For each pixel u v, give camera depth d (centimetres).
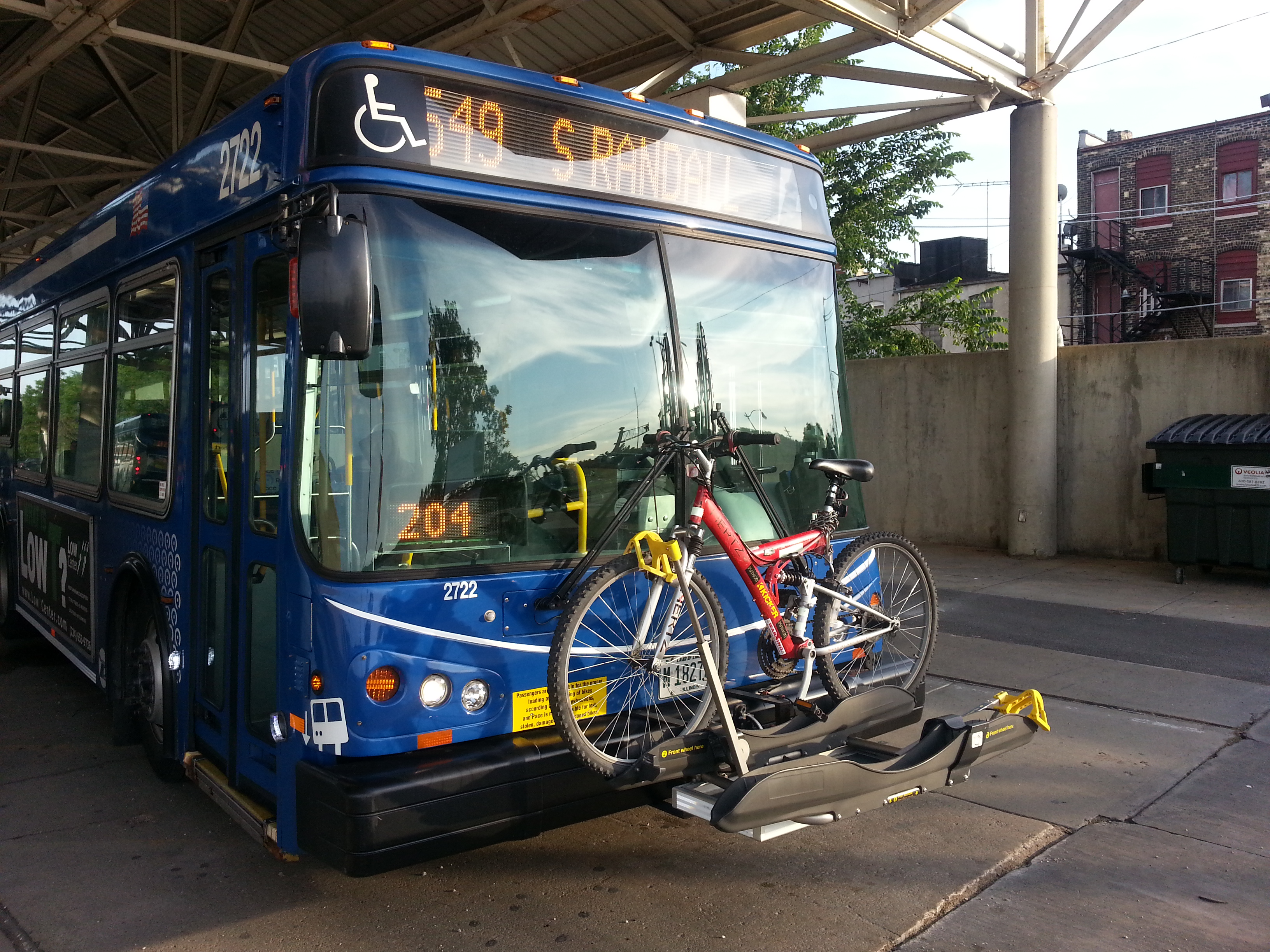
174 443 486
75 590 644
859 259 2216
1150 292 3019
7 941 367
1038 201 1165
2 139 1605
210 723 455
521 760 356
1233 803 487
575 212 405
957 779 417
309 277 327
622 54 1231
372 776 336
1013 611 927
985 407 1277
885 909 386
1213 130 2948
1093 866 423
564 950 357
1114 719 620
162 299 512
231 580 421
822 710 416
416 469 358
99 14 923
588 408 399
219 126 446
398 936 369
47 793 515
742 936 366
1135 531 1162
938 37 1038
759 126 2055
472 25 1048
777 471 466
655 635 396
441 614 357
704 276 445
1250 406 1076
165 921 381
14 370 838
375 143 360
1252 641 798
